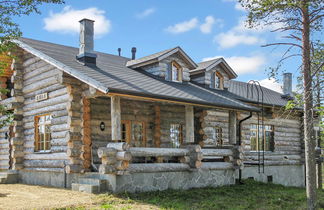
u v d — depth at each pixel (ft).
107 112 44.78
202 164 43.75
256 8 31.37
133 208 30.01
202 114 54.34
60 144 43.60
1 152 57.41
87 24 46.21
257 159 60.70
